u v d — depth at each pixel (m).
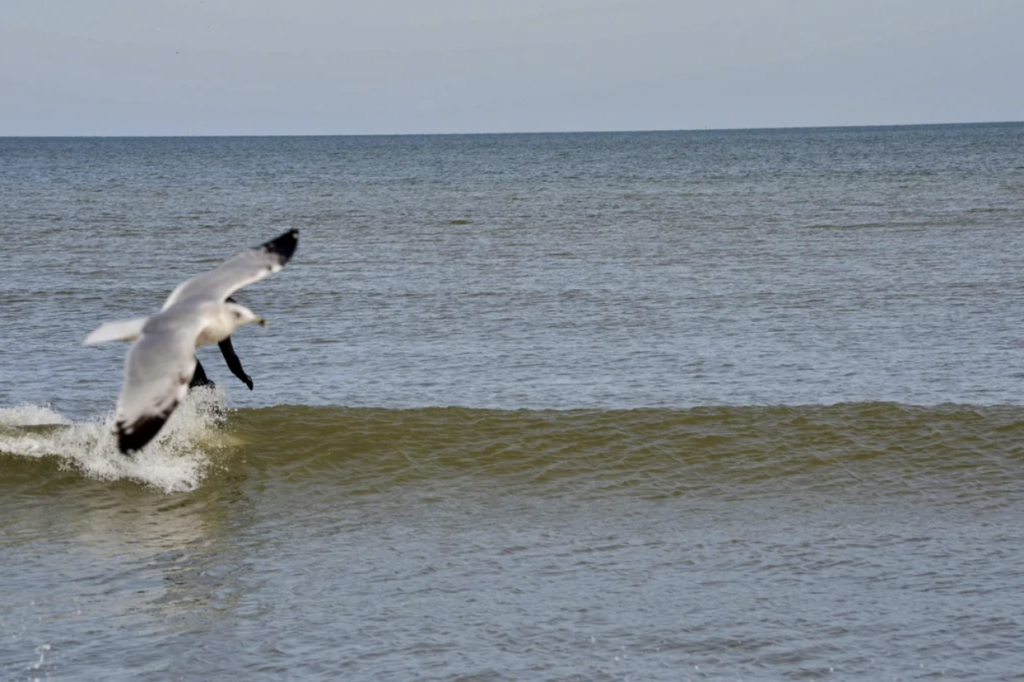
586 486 20.00
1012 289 41.06
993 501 19.20
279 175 151.50
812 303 38.59
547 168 168.62
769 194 100.00
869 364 28.91
